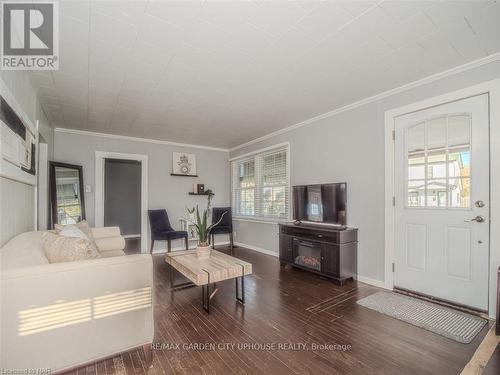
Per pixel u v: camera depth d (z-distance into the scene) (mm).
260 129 4477
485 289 2236
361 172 3207
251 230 5281
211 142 5434
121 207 6688
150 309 1640
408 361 1631
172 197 5352
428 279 2604
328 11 1649
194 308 2436
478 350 1739
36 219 2625
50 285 1346
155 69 2383
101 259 1516
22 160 2047
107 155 4641
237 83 2697
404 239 2795
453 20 1747
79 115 3625
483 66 2248
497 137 2166
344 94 3012
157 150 5199
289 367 1578
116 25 1757
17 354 1279
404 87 2768
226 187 6113
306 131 3994
